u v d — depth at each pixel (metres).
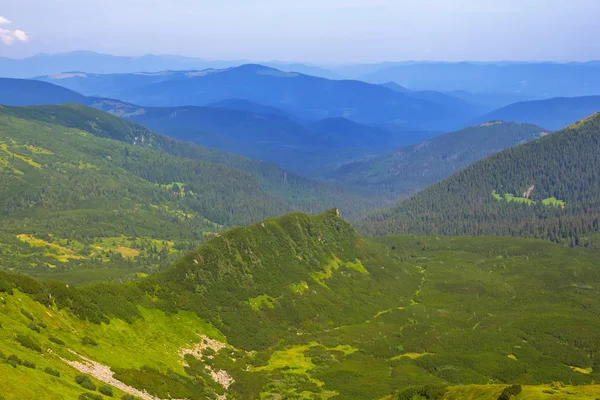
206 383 137.75
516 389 115.69
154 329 158.50
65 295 136.75
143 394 108.81
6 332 99.81
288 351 181.12
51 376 89.50
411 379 157.38
